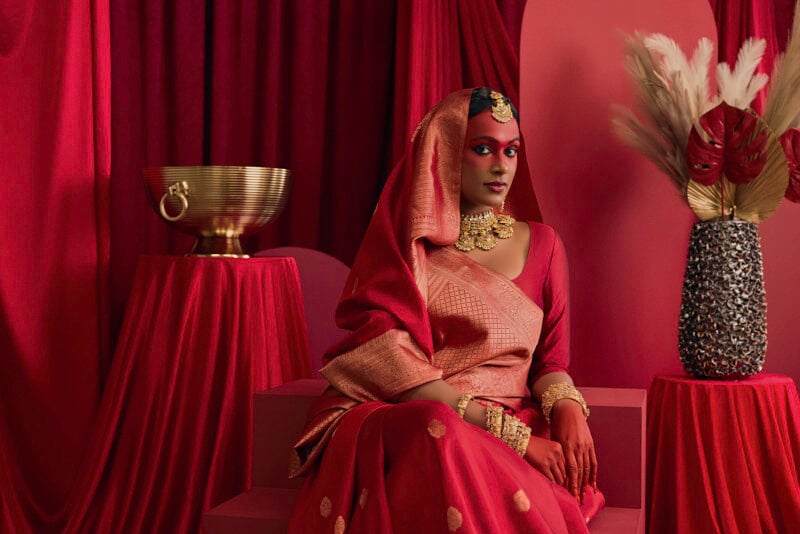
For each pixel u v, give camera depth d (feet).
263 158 11.96
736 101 9.18
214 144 11.64
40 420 9.97
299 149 12.04
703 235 9.07
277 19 11.87
